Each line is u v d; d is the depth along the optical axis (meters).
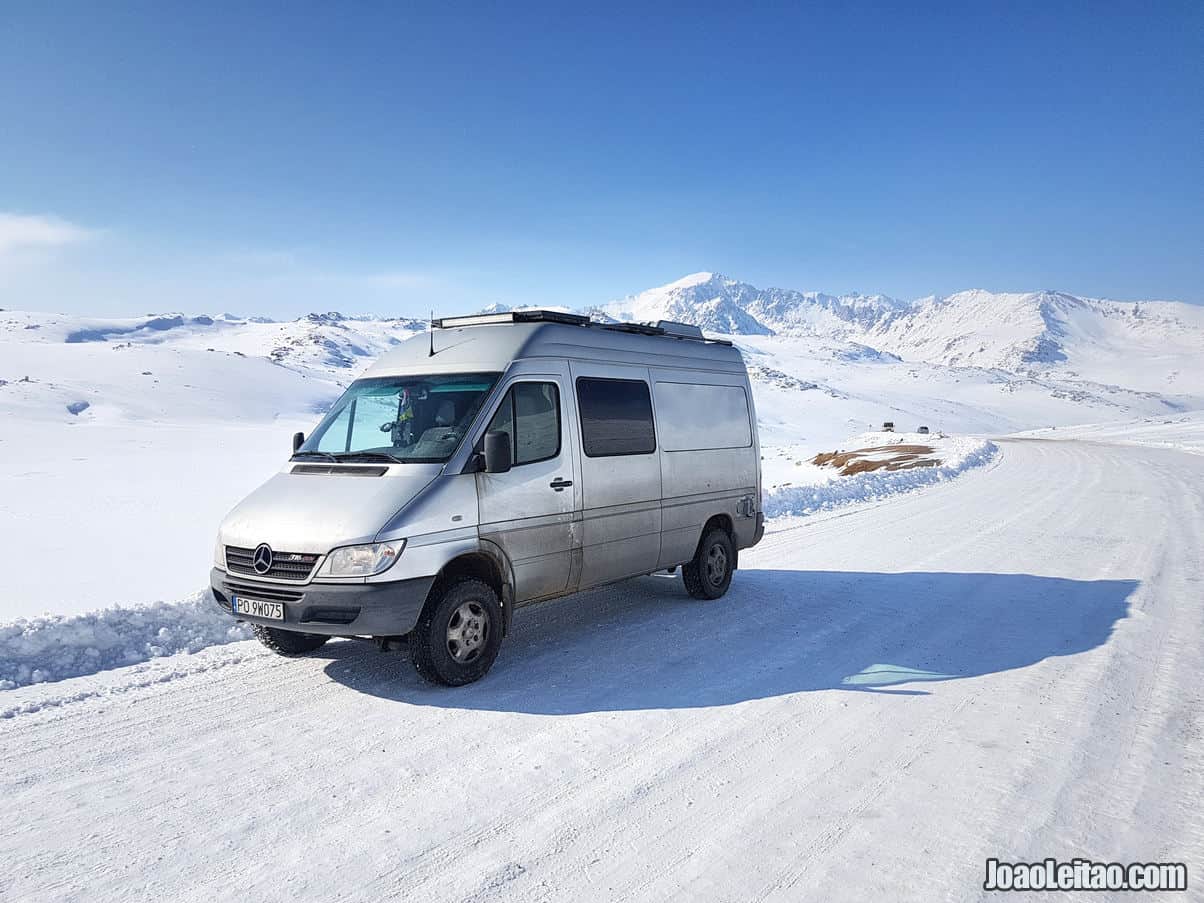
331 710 4.92
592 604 7.71
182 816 3.59
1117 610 7.26
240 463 47.62
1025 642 6.31
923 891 2.96
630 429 6.80
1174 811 3.57
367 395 6.14
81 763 4.16
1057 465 26.55
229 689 5.31
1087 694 5.09
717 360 8.22
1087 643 6.24
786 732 4.53
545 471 5.92
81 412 156.12
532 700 5.08
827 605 7.62
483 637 5.48
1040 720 4.67
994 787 3.81
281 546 5.07
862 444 51.28
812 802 3.68
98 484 31.80
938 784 3.85
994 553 10.33
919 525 13.05
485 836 3.40
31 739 4.47
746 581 8.79
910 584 8.55
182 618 6.52
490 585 5.68
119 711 4.91
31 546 13.58
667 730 4.57
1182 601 7.56
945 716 4.75
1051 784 3.84
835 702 5.01
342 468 5.55
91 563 11.48
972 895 2.93
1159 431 57.16
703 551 7.70
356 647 6.25
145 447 67.38
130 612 6.31
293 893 2.98
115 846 3.33
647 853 3.25
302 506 5.25
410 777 3.98
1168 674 5.47
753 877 3.06
